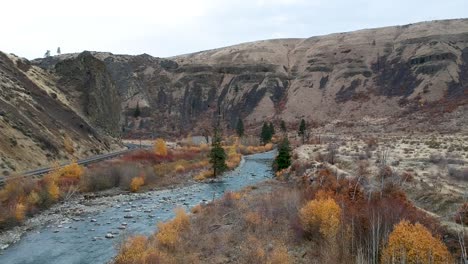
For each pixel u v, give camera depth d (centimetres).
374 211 1914
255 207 2892
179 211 2836
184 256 2047
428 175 3238
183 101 18338
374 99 15725
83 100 9025
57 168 4531
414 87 15600
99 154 7075
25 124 5497
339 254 1825
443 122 10400
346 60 19400
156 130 15812
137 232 2806
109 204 3878
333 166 4012
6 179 3638
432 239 1605
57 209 3606
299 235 2208
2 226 2909
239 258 2011
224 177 5644
